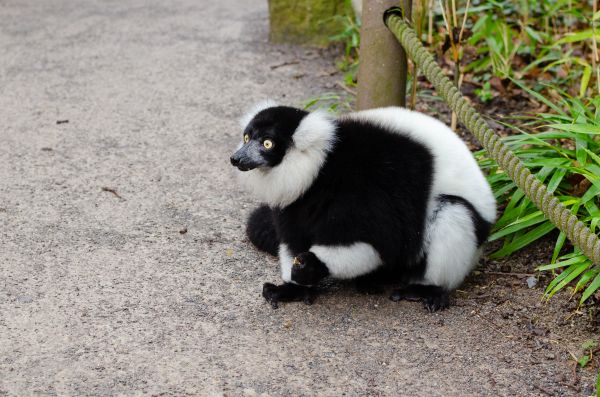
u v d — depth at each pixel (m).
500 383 3.61
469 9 7.09
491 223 4.32
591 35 5.79
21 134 6.18
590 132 4.68
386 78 5.50
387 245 4.04
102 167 5.69
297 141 3.96
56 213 5.02
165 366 3.59
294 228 4.15
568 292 4.35
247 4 10.27
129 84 7.30
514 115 6.48
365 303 4.23
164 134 6.29
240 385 3.49
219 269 4.48
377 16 5.39
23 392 3.37
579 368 3.75
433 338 3.94
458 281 4.27
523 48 7.39
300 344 3.83
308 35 8.45
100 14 9.57
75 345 3.71
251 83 7.39
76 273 4.35
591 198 4.58
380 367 3.68
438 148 4.15
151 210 5.12
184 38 8.67
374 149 4.04
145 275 4.37
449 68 7.29
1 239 4.67
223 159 5.90
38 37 8.59
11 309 3.97
